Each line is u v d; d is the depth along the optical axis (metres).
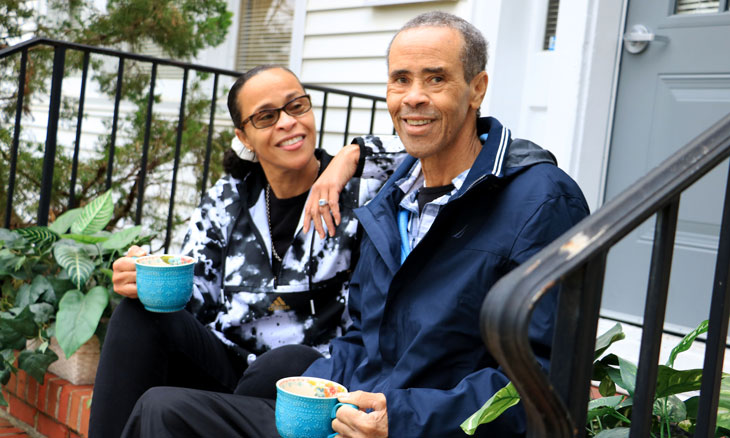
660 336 1.04
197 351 2.03
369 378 1.72
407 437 1.43
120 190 4.76
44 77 4.89
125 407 1.94
